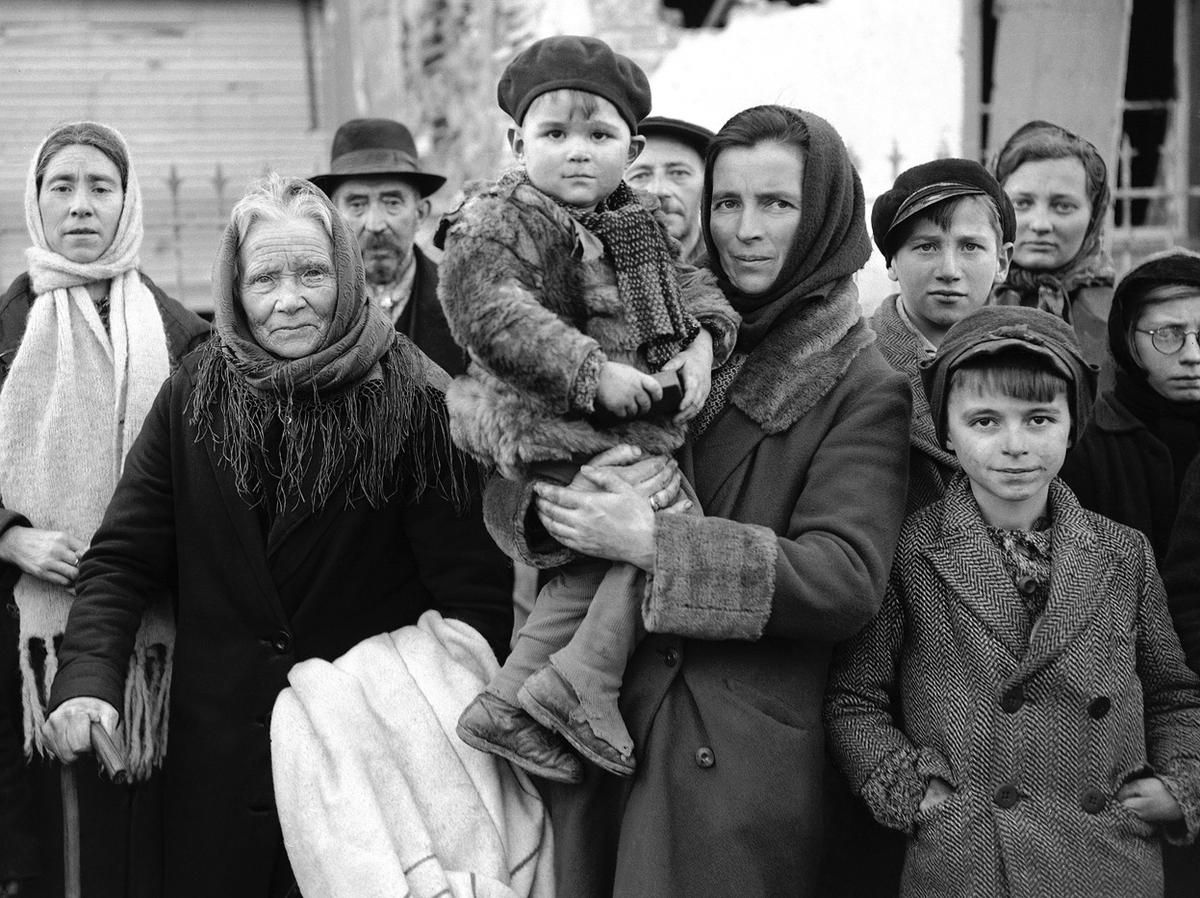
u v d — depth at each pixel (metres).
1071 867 2.44
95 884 3.04
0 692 3.05
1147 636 2.63
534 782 2.69
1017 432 2.52
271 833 2.70
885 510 2.52
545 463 2.51
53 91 5.99
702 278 2.61
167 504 2.79
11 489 3.07
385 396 2.73
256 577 2.72
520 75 2.56
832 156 2.60
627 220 2.52
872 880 2.80
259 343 2.72
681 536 2.41
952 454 2.76
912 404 2.64
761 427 2.57
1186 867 2.97
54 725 2.64
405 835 2.53
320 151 6.18
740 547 2.41
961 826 2.47
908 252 3.09
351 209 4.12
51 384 3.13
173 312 3.29
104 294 3.25
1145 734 2.64
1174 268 3.05
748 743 2.47
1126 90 6.13
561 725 2.47
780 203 2.59
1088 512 2.66
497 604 2.83
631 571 2.48
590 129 2.52
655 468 2.50
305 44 6.17
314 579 2.73
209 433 2.74
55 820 3.09
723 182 2.62
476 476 2.79
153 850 3.01
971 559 2.55
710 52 5.65
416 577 2.85
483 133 5.73
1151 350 3.08
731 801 2.45
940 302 3.07
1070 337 2.60
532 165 2.53
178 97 6.08
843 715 2.61
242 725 2.71
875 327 3.15
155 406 2.84
